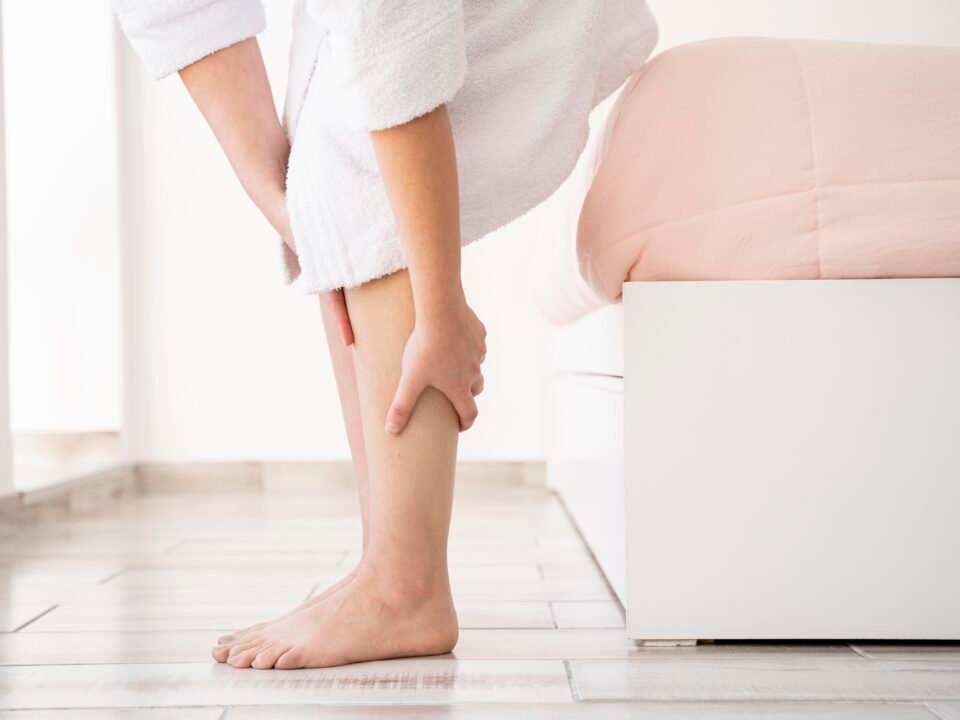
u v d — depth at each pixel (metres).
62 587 1.36
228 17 1.06
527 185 0.95
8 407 1.91
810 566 0.98
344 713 0.78
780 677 0.88
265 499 2.43
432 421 0.91
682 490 0.98
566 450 2.07
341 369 1.10
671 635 0.98
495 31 0.94
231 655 0.93
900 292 0.97
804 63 1.00
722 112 0.99
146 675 0.90
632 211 1.00
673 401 0.98
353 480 2.61
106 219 2.58
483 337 0.93
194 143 2.63
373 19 0.78
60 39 2.58
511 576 1.41
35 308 2.60
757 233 0.97
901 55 1.01
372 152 0.89
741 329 0.98
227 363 2.62
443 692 0.84
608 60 1.03
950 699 0.81
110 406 2.58
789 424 0.98
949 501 0.97
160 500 2.44
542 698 0.82
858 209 0.96
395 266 0.90
